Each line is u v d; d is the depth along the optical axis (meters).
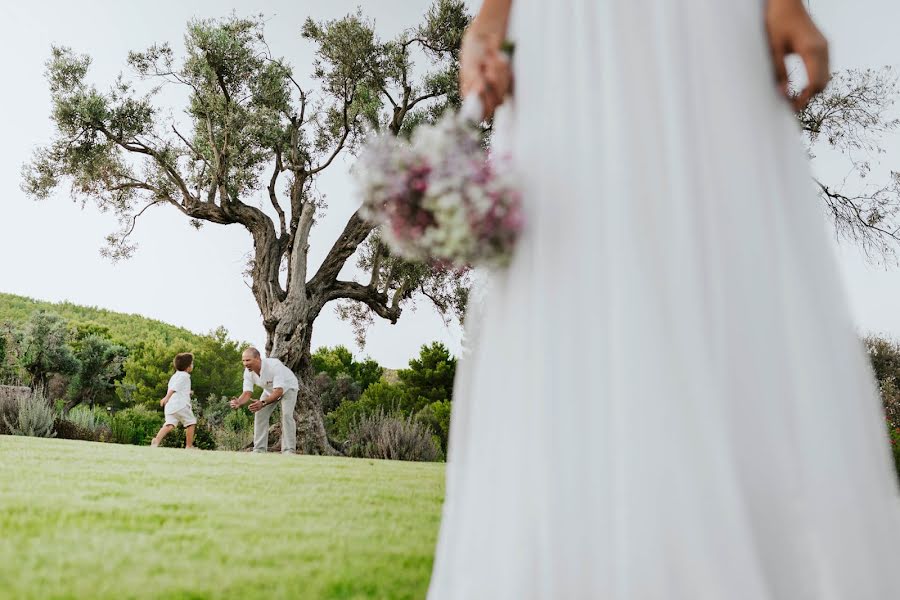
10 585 1.51
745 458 0.94
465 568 1.02
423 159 1.02
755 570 0.87
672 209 1.01
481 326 1.15
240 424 19.61
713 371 0.95
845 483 0.94
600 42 1.11
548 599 0.93
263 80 16.62
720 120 1.06
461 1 17.28
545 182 1.09
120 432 13.38
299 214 17.06
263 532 2.26
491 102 1.20
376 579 1.73
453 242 1.00
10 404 11.38
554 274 1.04
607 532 0.92
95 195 17.97
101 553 1.83
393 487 3.88
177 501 2.81
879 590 0.91
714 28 1.09
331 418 18.72
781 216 1.05
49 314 17.89
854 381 1.02
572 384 0.99
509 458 1.01
